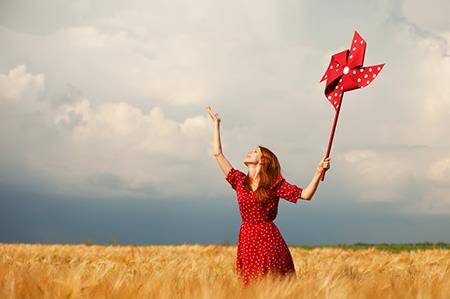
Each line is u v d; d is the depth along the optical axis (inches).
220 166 290.5
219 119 295.6
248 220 280.4
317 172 269.6
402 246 1089.4
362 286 215.8
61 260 469.7
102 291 200.8
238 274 283.4
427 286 219.5
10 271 211.6
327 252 700.7
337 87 274.7
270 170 275.7
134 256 510.9
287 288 206.8
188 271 270.4
